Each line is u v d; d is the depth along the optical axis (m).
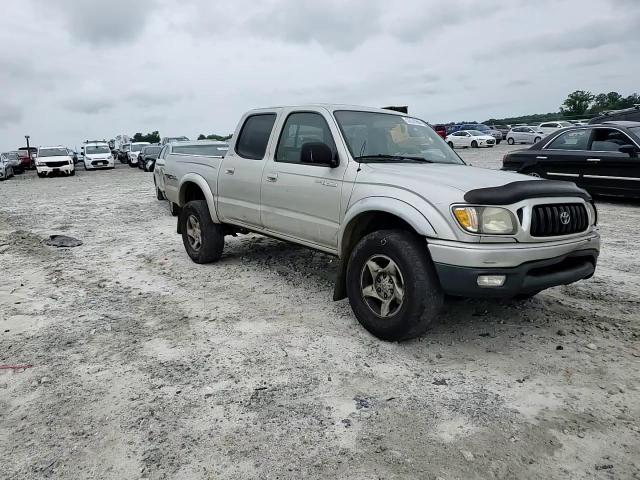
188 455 2.61
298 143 4.95
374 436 2.74
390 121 5.04
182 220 6.67
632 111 12.47
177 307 4.88
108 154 35.56
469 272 3.39
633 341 3.93
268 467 2.51
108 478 2.45
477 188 3.61
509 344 3.89
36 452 2.66
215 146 12.21
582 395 3.15
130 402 3.13
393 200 3.80
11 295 5.36
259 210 5.31
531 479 2.41
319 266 6.28
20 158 42.19
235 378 3.41
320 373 3.46
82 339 4.12
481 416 2.92
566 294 5.02
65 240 8.30
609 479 2.40
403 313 3.67
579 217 3.82
